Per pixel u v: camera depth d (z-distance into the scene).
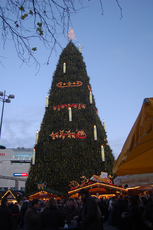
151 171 8.48
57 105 37.31
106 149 34.53
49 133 34.19
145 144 5.43
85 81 41.06
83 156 31.84
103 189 23.17
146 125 3.86
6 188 58.31
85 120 35.56
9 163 61.91
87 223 5.33
